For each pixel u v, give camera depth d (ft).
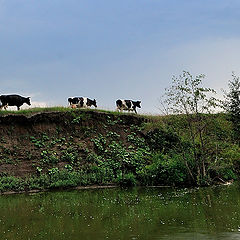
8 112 78.79
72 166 74.43
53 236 32.94
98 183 69.97
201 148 68.33
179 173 67.82
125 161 77.05
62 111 83.92
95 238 31.71
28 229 35.94
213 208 43.80
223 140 73.41
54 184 65.62
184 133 70.59
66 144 78.74
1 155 71.67
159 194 57.62
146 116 92.73
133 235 32.14
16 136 76.28
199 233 31.86
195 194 56.34
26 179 66.80
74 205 49.16
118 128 87.40
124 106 100.48
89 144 80.79
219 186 65.67
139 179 71.36
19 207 48.52
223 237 30.22
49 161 73.61
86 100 98.99
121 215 41.63
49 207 48.11
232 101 92.58
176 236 31.09
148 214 41.60
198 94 66.69
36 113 80.59
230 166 71.26
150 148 84.43
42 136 78.48
